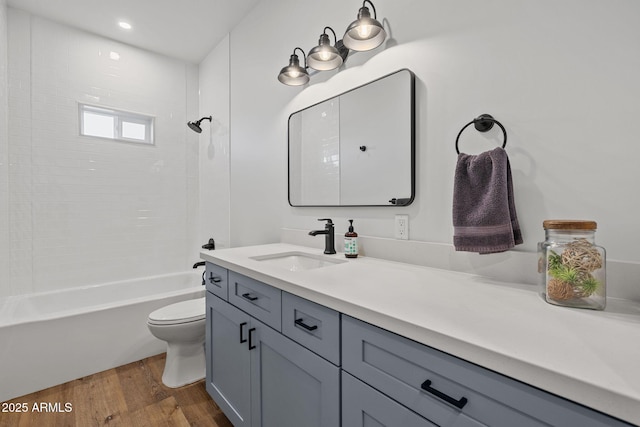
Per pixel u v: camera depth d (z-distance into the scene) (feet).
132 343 7.14
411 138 4.36
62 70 8.59
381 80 4.78
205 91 10.61
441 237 4.11
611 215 2.84
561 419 1.53
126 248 9.70
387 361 2.36
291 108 6.68
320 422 3.05
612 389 1.37
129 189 9.75
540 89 3.24
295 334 3.33
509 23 3.45
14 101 7.87
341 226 5.59
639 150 2.71
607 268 2.80
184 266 10.84
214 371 5.24
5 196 7.52
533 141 3.29
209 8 7.95
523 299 2.72
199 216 11.13
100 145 9.24
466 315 2.31
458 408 1.91
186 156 10.89
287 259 5.57
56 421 5.16
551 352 1.72
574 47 3.03
